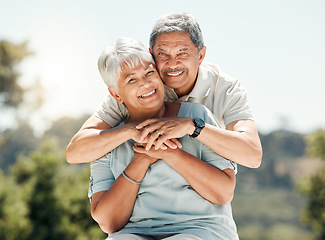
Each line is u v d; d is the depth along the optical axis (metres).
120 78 2.29
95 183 2.37
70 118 31.66
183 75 2.47
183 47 2.42
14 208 15.48
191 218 2.20
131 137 2.24
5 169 31.08
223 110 2.60
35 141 31.72
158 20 2.47
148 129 2.19
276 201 42.16
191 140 2.30
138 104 2.30
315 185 26.02
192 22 2.46
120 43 2.32
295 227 39.47
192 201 2.21
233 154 2.22
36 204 16.06
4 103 30.23
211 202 2.23
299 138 46.34
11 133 31.72
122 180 2.24
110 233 2.31
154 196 2.25
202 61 2.67
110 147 2.29
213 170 2.20
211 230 2.18
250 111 2.53
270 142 46.91
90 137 2.34
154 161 2.25
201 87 2.62
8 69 29.72
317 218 25.83
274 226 40.62
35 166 17.34
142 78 2.28
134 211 2.28
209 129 2.21
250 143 2.27
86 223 16.02
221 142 2.21
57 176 17.19
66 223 15.76
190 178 2.19
